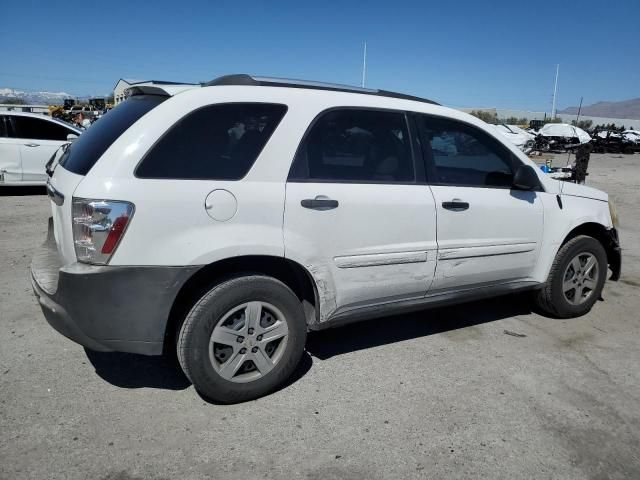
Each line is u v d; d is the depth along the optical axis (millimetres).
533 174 3969
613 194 13742
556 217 4320
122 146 2760
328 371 3555
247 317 3025
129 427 2828
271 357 3195
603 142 37000
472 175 3906
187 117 2885
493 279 4102
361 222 3305
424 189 3602
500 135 4125
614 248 4883
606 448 2824
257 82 3180
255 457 2633
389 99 3605
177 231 2773
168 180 2785
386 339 4117
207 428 2852
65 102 35031
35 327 4059
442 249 3684
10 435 2711
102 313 2742
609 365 3801
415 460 2662
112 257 2691
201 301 2891
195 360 2904
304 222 3104
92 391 3176
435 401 3215
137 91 3307
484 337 4223
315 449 2715
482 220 3857
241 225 2924
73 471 2471
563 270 4469
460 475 2568
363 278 3402
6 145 10016
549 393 3369
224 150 2953
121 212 2666
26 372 3369
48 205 9289
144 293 2758
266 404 3115
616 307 5078
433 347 3996
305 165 3166
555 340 4215
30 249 6316
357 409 3098
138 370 3461
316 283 3221
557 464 2680
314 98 3273
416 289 3684
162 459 2586
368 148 3436
